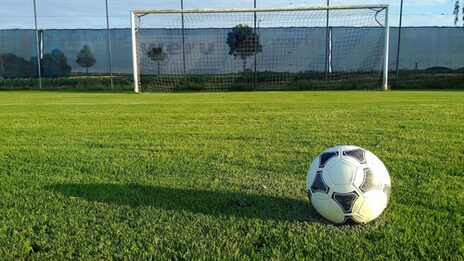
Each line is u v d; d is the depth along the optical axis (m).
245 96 13.30
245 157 4.25
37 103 11.19
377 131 5.83
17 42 17.33
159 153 4.50
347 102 10.38
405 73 16.88
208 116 7.84
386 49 15.70
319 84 17.02
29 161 4.15
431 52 16.73
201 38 17.05
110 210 2.71
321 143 4.99
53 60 17.42
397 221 2.45
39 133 5.98
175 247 2.20
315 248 2.15
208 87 17.27
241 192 3.07
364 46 16.72
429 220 2.47
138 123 6.98
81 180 3.44
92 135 5.77
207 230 2.39
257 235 2.31
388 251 2.10
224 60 17.19
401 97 11.96
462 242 2.18
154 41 17.06
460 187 3.11
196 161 4.10
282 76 17.16
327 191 2.34
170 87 17.31
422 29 16.62
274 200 2.88
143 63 17.17
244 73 17.23
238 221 2.50
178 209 2.71
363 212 2.31
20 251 2.17
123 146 4.93
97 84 17.53
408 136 5.38
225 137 5.46
